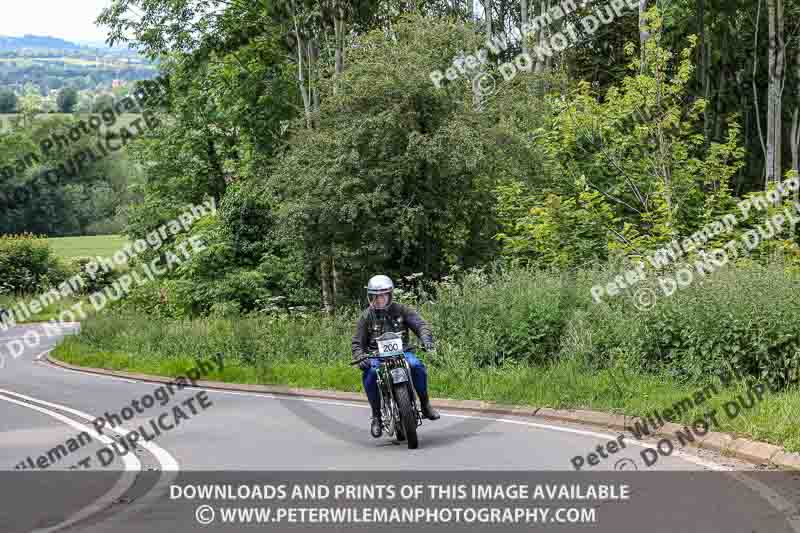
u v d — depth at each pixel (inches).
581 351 876.0
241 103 2236.7
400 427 633.0
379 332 642.8
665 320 816.3
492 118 1622.8
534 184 1627.7
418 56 1566.2
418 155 1524.4
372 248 1556.3
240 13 2106.3
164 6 2087.8
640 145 1551.4
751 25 2230.6
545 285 1031.6
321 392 995.3
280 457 606.9
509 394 805.2
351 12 1973.4
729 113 2279.8
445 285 1131.9
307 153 1609.3
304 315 1435.8
